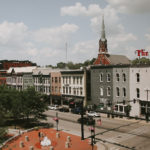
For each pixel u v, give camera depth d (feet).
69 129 114.83
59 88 204.23
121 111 150.10
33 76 236.43
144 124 123.03
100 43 278.46
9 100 123.54
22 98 118.52
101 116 150.00
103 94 163.84
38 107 120.47
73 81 187.83
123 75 147.54
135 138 95.81
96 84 169.89
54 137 100.12
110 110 157.79
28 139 95.66
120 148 82.99
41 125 125.08
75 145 87.61
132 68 140.77
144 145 85.92
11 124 128.16
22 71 263.70
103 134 103.30
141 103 137.69
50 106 187.32
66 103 200.95
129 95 143.95
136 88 139.13
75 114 160.66
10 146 87.30
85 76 176.14
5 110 124.36
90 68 176.24
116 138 96.32
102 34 280.92
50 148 80.94
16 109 119.65
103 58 269.44
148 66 130.93
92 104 173.58
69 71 190.39
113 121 132.87
